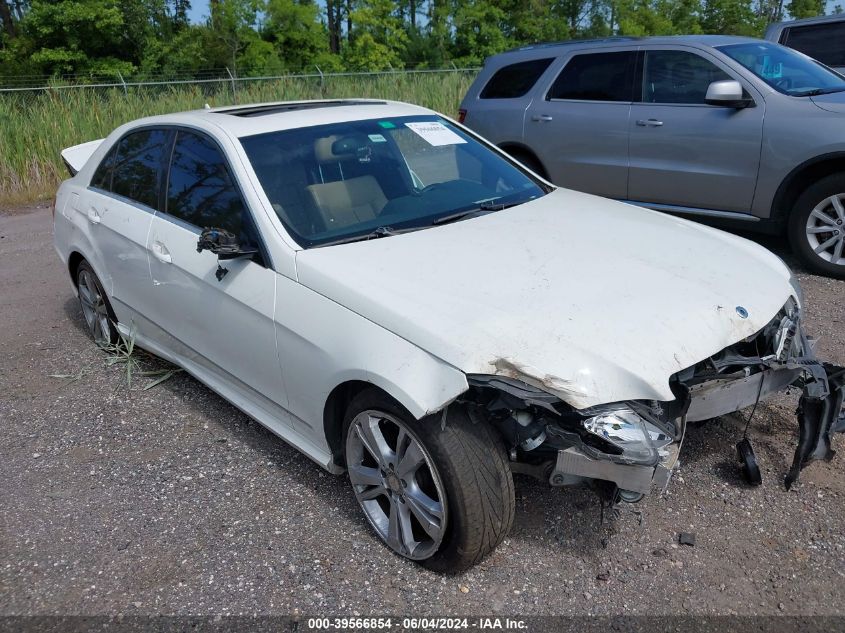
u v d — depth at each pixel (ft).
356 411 9.57
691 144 20.83
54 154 38.99
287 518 10.66
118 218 14.35
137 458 12.46
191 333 12.75
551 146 24.21
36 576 9.73
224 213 11.67
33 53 110.22
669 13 144.87
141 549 10.15
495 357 8.24
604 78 22.89
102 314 16.60
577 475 8.39
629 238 11.13
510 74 25.68
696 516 10.14
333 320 9.64
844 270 18.74
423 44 121.39
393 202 12.05
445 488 8.63
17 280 23.04
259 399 11.72
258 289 10.75
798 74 20.59
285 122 12.64
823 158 18.49
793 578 8.98
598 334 8.50
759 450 11.44
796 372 9.71
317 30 121.70
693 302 9.29
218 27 116.78
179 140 13.32
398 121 13.70
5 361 16.74
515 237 10.97
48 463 12.46
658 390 8.10
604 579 9.11
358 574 9.47
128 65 111.75
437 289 9.36
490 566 9.45
